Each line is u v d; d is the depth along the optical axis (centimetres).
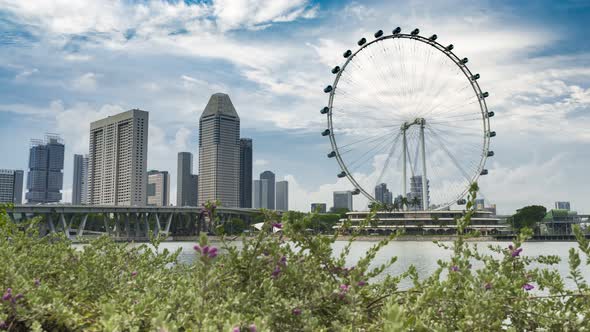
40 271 629
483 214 12712
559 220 16850
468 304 386
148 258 679
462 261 441
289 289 478
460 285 433
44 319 438
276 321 416
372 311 470
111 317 322
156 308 405
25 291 464
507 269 486
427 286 439
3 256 577
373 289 531
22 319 429
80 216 14675
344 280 463
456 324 403
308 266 494
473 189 460
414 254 5334
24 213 11362
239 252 495
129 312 443
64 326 454
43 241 809
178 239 13550
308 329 391
